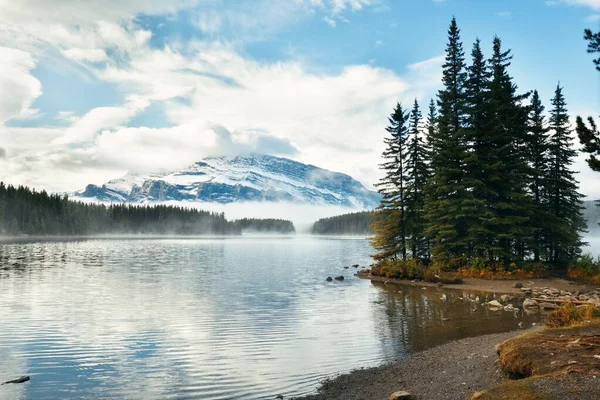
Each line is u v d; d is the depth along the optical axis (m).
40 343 18.11
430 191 46.91
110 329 20.69
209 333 19.97
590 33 16.06
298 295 32.56
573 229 45.88
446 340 18.36
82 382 13.43
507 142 42.78
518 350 11.67
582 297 28.94
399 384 12.56
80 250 93.62
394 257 50.50
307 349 17.20
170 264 61.75
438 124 49.44
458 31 47.34
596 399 8.15
